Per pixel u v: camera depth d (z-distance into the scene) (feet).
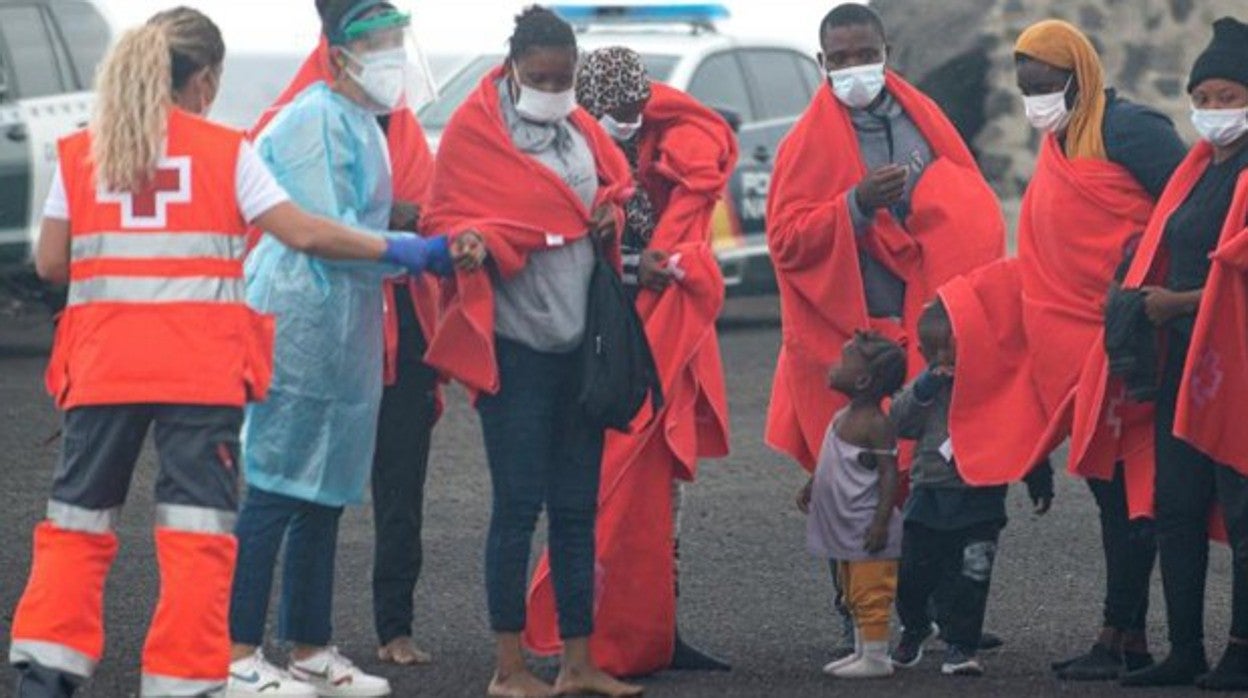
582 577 78.48
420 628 90.84
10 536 110.22
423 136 85.66
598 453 78.69
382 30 77.71
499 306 77.46
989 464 81.41
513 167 77.30
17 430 143.54
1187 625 79.56
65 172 70.59
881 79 85.35
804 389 86.33
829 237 84.64
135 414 69.97
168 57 70.03
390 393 84.02
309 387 77.36
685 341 82.12
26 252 177.68
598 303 77.51
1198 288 77.82
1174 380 78.64
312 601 79.30
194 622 69.15
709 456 85.05
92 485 70.44
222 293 69.82
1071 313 81.82
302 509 79.00
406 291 83.46
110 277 69.56
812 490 82.69
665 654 82.17
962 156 87.04
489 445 78.48
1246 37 77.77
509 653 78.64
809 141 85.92
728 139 84.43
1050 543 107.55
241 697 77.15
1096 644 82.74
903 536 82.79
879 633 81.87
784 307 87.04
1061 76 82.53
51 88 179.32
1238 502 77.82
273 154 77.20
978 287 83.30
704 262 82.33
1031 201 83.30
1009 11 201.98
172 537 69.46
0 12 178.19
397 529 84.58
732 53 194.70
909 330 85.97
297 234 70.79
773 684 81.05
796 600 96.68
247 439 77.77
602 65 83.20
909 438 83.30
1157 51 200.23
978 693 79.20
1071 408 81.51
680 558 105.29
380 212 79.41
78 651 70.44
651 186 84.07
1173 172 81.00
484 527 112.98
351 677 79.41
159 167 69.51
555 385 78.18
